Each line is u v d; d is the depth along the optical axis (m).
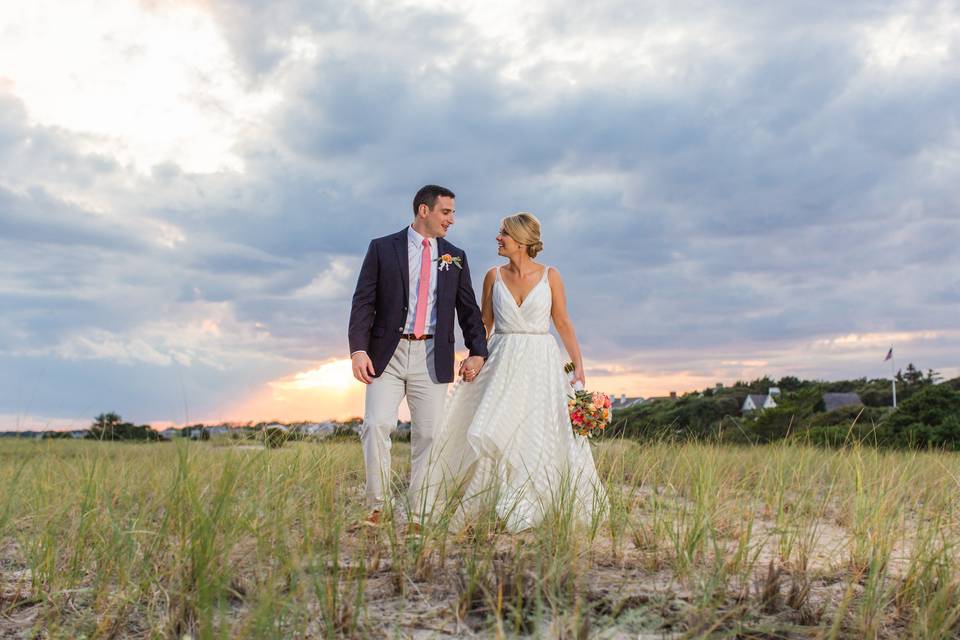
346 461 4.72
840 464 6.33
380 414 4.69
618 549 3.74
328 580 2.80
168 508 3.36
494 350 5.14
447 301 4.92
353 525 3.87
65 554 3.51
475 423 4.84
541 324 5.15
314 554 3.04
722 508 4.45
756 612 2.75
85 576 3.24
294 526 3.70
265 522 3.28
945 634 2.51
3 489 4.17
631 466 6.05
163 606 2.72
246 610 2.64
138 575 3.10
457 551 3.60
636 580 3.12
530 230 5.15
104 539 3.36
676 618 2.62
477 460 4.87
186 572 2.84
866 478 5.21
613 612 2.61
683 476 5.59
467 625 2.57
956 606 2.66
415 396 4.89
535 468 4.83
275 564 2.93
